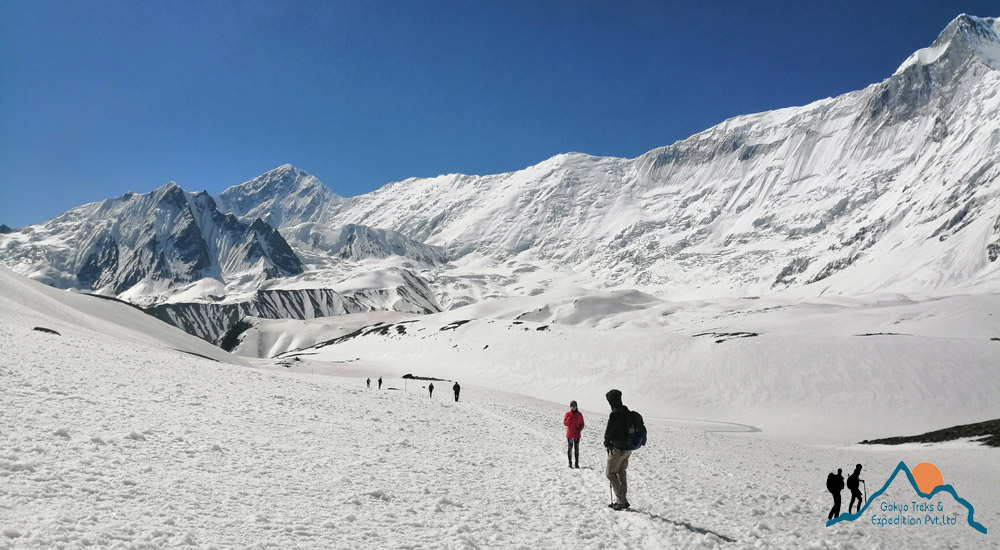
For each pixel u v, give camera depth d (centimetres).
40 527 702
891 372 7856
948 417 6869
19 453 996
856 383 7844
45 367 2119
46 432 1191
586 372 10012
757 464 2694
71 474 936
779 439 6278
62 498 822
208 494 962
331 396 3102
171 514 830
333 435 1791
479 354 12050
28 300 6128
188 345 9381
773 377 8419
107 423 1390
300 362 12112
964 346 8094
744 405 8006
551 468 1695
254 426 1725
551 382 9988
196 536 761
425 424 2477
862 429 6812
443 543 866
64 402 1547
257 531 816
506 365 11112
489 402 4953
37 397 1537
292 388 3219
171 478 1023
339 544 805
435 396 5012
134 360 3077
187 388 2339
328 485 1138
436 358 12606
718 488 1656
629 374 9569
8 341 2692
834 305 19838
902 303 19675
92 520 759
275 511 922
